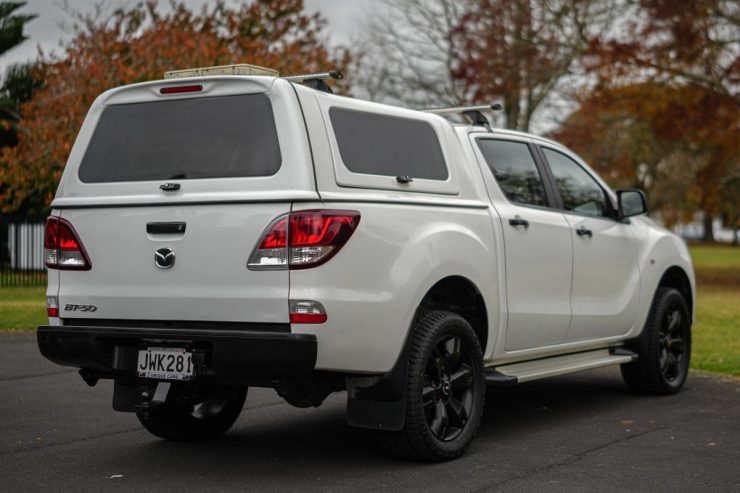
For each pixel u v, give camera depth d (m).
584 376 8.98
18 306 14.70
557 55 24.64
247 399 7.61
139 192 5.16
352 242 4.83
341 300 4.77
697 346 11.10
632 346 7.66
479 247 5.71
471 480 4.95
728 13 22.20
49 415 6.80
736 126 23.06
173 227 4.96
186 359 4.88
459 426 5.53
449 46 27.52
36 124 21.25
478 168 6.07
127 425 6.47
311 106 5.03
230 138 5.06
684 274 8.20
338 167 5.01
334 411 7.10
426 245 5.25
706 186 26.62
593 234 6.97
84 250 5.21
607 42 22.27
